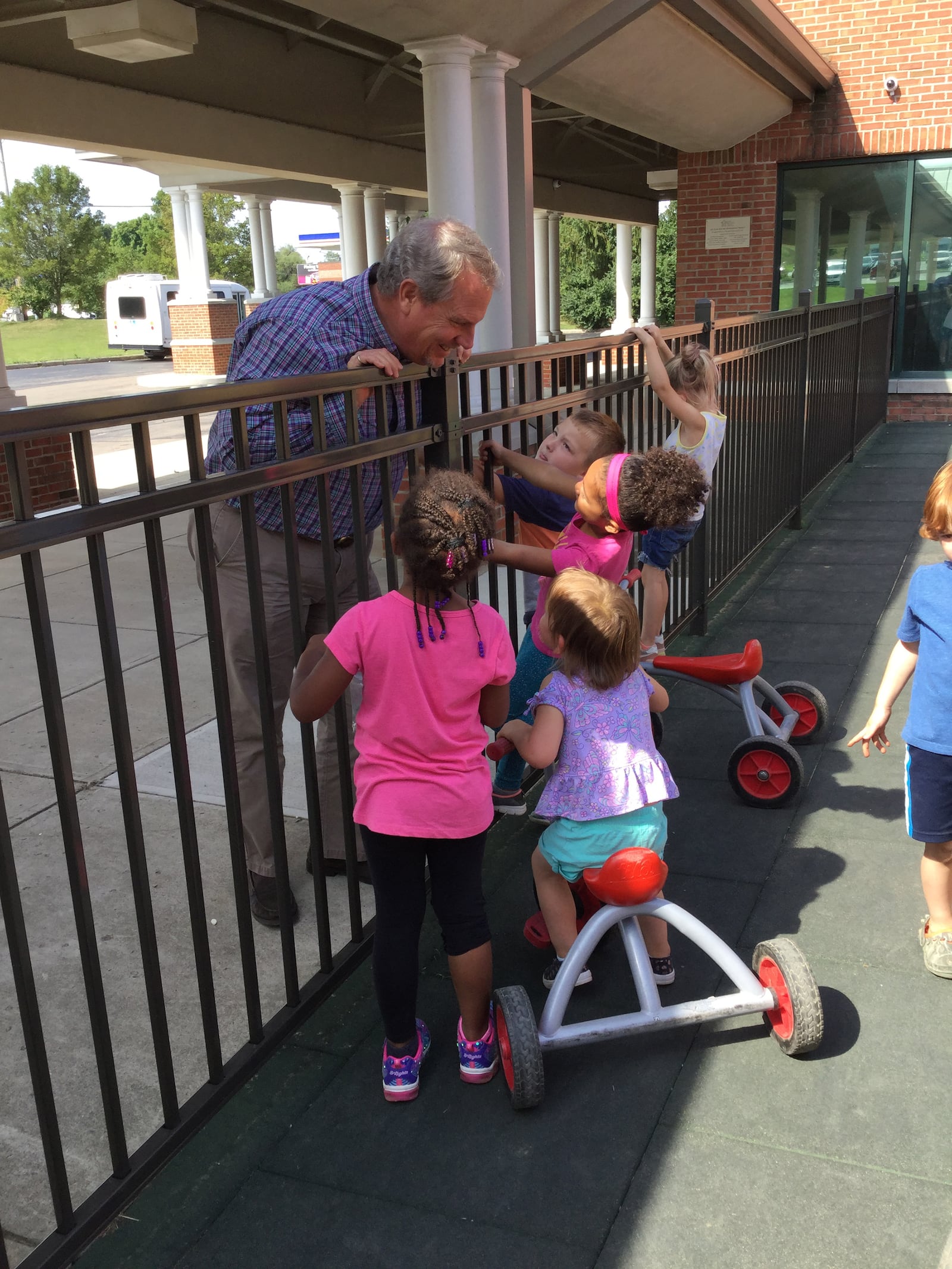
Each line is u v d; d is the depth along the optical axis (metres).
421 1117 2.28
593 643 2.43
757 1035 2.51
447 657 2.15
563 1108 2.29
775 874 3.21
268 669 2.38
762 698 4.59
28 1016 1.79
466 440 3.05
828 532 7.59
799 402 7.55
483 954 2.29
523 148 7.34
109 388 25.06
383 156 14.80
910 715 2.65
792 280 13.38
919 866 3.22
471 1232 1.98
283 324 2.62
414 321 2.55
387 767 2.19
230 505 2.82
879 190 12.77
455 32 6.30
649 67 9.52
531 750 2.43
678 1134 2.20
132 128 10.53
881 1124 2.20
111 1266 1.93
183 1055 2.54
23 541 1.67
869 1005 2.59
